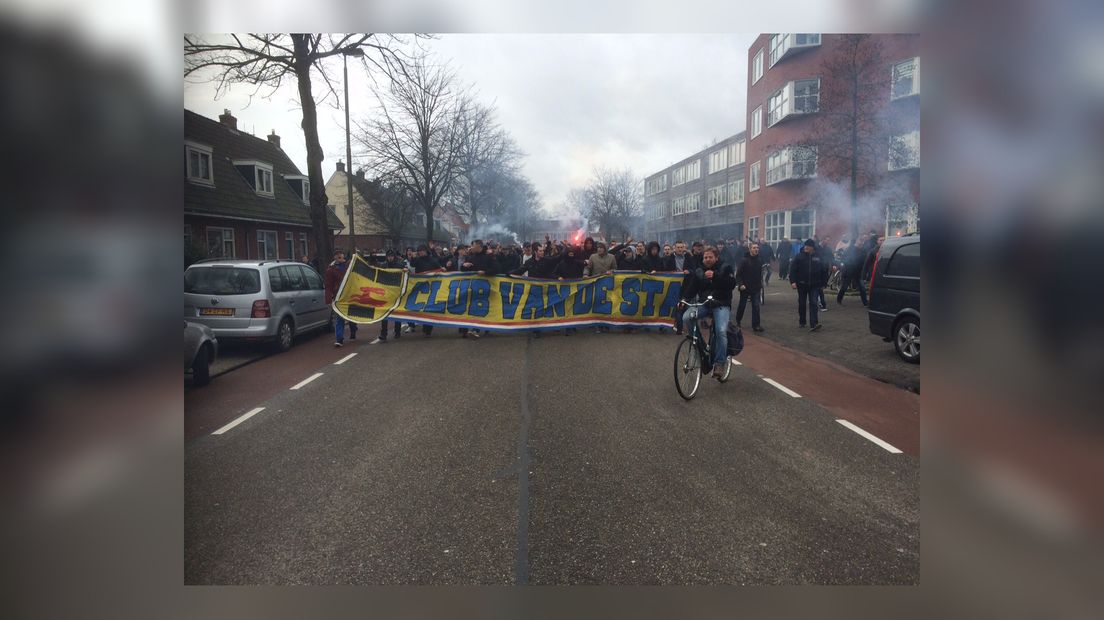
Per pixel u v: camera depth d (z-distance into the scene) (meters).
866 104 17.83
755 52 30.95
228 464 4.96
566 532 3.81
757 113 30.73
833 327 11.90
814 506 4.11
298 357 10.01
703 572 3.39
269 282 10.23
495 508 4.12
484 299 12.10
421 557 3.56
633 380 7.79
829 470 4.71
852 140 17.81
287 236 31.19
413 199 36.50
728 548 3.62
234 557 3.59
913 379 7.64
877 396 6.93
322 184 16.91
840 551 3.58
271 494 4.38
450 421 6.04
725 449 5.18
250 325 9.85
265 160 32.44
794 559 3.51
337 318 11.07
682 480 4.54
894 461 4.89
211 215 24.80
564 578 3.36
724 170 39.56
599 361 9.11
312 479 4.64
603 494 4.32
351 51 15.98
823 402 6.68
